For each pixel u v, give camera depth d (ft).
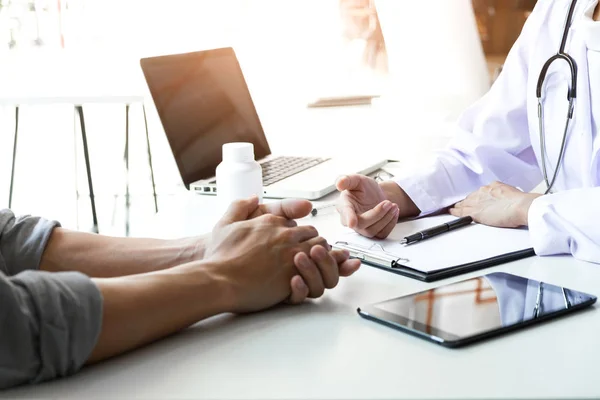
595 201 3.20
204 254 2.88
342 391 1.92
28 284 1.98
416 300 2.58
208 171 5.19
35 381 2.01
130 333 2.16
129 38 10.68
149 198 11.60
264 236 2.64
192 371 2.08
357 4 8.16
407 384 1.95
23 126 11.55
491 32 6.64
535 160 4.64
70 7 10.64
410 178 4.18
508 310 2.43
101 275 2.95
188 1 10.12
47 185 11.74
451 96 6.37
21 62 10.76
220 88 5.68
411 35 6.42
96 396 1.93
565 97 4.07
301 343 2.26
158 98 4.93
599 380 1.94
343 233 3.67
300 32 8.59
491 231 3.61
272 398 1.89
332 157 5.86
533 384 1.93
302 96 8.55
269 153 6.04
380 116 7.28
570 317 2.43
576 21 4.02
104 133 11.61
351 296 2.74
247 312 2.56
